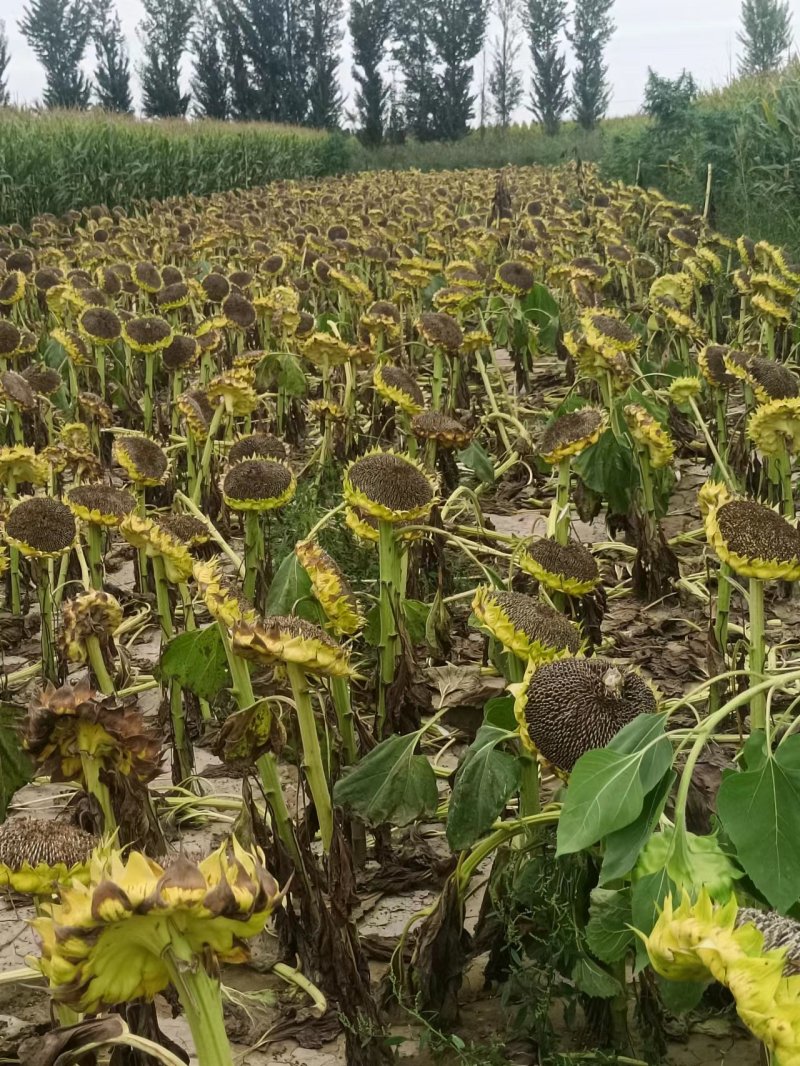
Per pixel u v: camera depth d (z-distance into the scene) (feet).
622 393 19.03
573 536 20.72
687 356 25.18
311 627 8.54
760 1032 3.62
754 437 16.48
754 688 6.63
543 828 8.45
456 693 10.63
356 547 17.33
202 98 225.97
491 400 24.61
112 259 45.75
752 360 19.07
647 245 48.29
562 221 50.34
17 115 92.58
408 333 32.45
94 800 7.50
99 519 14.62
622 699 7.65
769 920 4.40
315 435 28.19
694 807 8.30
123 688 14.43
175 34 224.33
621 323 20.75
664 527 20.97
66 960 3.95
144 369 31.60
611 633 16.34
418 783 9.70
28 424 24.40
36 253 51.37
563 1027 8.36
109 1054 8.19
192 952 4.01
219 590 8.83
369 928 10.00
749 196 49.57
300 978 9.24
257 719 8.85
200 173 103.14
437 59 208.13
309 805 9.66
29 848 6.31
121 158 89.81
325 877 9.29
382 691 11.66
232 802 11.94
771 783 6.26
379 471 11.24
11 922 10.38
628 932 7.00
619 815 6.30
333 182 107.04
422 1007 8.41
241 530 21.17
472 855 8.46
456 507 20.18
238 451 15.76
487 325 33.55
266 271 38.27
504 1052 8.04
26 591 18.37
